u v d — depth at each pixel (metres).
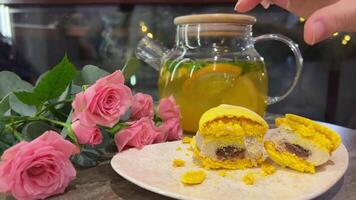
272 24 0.75
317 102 0.78
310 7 0.26
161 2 0.78
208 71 0.35
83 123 0.27
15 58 0.81
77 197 0.24
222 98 0.35
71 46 0.83
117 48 0.81
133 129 0.31
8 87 0.34
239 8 0.30
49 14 0.81
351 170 0.28
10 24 0.81
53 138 0.24
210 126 0.28
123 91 0.28
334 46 0.75
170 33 0.79
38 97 0.28
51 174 0.24
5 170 0.23
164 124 0.34
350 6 0.18
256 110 0.37
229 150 0.28
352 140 0.36
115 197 0.24
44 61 0.83
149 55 0.43
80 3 0.80
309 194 0.22
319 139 0.27
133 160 0.28
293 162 0.26
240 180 0.25
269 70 0.79
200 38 0.37
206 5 0.77
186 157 0.29
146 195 0.25
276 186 0.24
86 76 0.33
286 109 0.80
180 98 0.37
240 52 0.37
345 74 0.76
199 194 0.22
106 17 0.81
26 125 0.29
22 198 0.23
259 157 0.28
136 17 0.80
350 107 0.77
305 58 0.77
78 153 0.28
